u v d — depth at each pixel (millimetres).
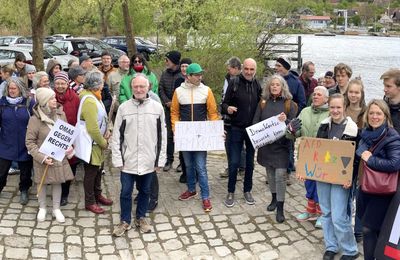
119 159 5059
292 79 6801
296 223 5648
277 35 19797
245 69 5785
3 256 4676
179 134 5805
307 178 4715
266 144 5602
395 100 4348
